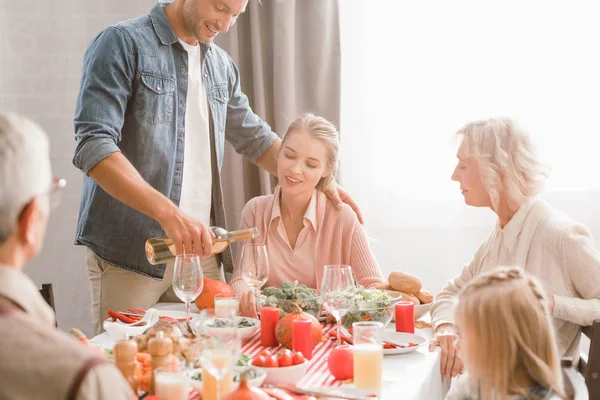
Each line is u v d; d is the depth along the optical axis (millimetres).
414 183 3529
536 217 2174
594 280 2074
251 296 2240
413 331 2105
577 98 3369
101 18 3568
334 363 1719
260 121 2941
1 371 931
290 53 3344
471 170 2230
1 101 3607
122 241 2457
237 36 3412
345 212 2570
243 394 1369
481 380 1508
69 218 3637
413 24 3469
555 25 3363
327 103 3402
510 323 1479
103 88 2357
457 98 3455
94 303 2572
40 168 1048
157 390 1424
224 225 2709
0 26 3578
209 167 2656
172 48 2521
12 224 1024
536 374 1462
